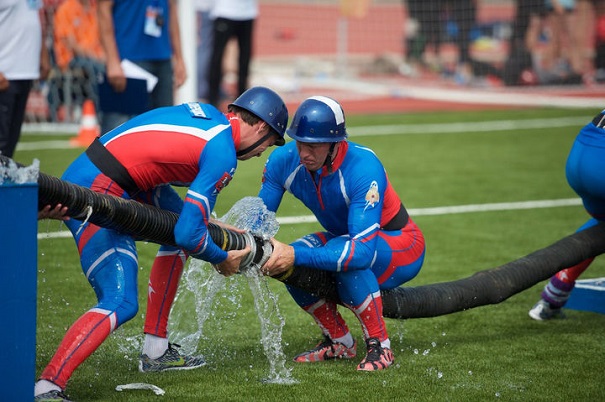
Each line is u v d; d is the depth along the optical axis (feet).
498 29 178.70
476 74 159.12
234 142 33.14
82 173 32.58
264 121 33.17
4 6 53.62
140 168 32.40
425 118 121.49
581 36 156.97
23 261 27.58
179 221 31.12
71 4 98.78
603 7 157.38
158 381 33.42
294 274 34.55
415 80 166.30
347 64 180.04
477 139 103.40
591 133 40.75
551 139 103.19
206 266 38.83
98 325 30.71
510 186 77.66
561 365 36.09
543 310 43.37
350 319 43.14
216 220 34.73
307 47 200.13
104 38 60.03
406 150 95.66
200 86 119.85
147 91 61.05
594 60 157.79
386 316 37.45
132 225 31.53
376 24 218.79
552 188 77.05
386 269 36.47
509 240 58.90
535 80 152.87
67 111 105.60
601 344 39.27
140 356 35.45
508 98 140.36
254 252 33.22
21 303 27.68
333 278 35.58
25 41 54.90
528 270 39.55
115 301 31.27
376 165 35.09
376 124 115.85
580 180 40.96
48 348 36.83
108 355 36.88
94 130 94.68
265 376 34.24
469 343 39.29
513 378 34.32
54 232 58.70
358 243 33.99
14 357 27.73
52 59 100.48
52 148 90.12
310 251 33.68
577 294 45.60
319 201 35.70
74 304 43.45
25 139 96.53
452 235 60.18
